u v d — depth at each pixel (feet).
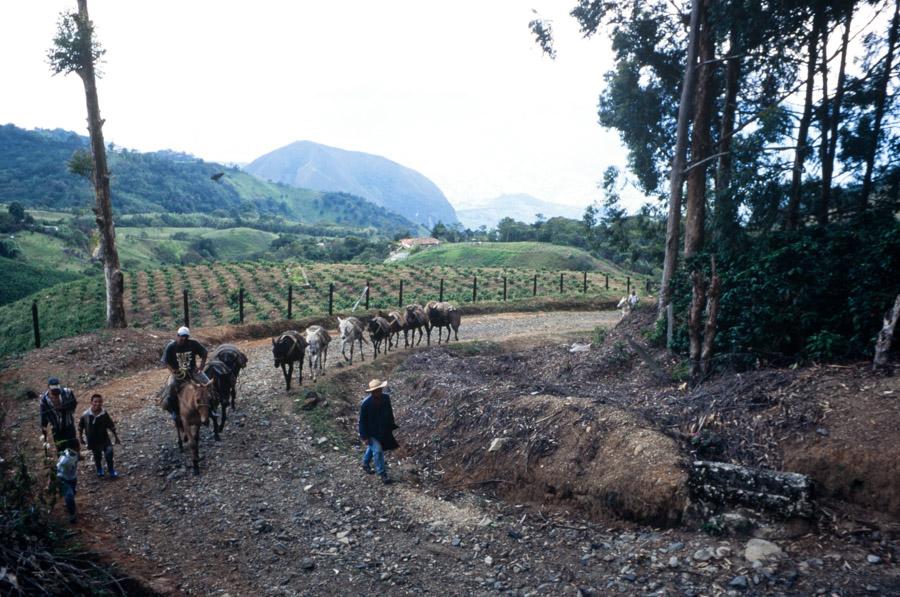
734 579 19.72
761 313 37.99
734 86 57.72
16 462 30.89
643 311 65.87
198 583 21.88
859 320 32.71
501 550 24.45
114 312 67.82
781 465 25.50
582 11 67.62
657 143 72.38
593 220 74.08
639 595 19.89
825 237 38.75
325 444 37.45
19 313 121.70
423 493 30.76
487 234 470.80
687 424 30.27
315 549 24.93
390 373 57.00
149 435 38.34
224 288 127.95
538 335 79.71
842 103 48.39
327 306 109.19
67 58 61.41
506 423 34.14
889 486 22.59
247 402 45.73
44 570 18.72
